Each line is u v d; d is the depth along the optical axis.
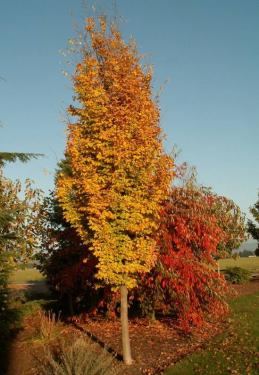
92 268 14.07
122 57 9.85
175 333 12.23
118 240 9.10
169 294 12.85
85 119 9.57
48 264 16.78
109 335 12.41
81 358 7.74
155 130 9.78
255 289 23.14
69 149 9.51
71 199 9.84
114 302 13.69
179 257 12.08
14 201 16.64
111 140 9.06
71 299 16.34
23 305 11.36
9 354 11.10
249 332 11.84
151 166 9.48
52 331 12.80
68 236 15.63
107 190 9.09
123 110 9.23
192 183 13.25
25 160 10.38
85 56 10.04
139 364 9.38
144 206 9.30
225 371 8.47
